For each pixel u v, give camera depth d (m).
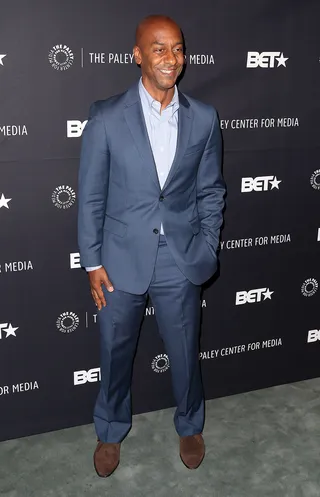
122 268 2.01
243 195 2.45
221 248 2.49
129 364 2.22
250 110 2.34
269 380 2.78
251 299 2.62
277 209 2.52
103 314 2.10
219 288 2.55
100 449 2.28
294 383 2.82
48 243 2.24
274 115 2.38
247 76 2.30
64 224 2.24
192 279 2.04
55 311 2.34
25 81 2.04
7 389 2.38
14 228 2.19
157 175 1.95
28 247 2.22
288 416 2.56
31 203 2.18
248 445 2.37
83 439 2.43
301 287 2.69
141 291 2.01
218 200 2.07
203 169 2.05
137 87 1.95
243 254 2.53
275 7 2.26
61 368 2.43
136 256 2.00
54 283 2.30
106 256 2.03
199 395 2.29
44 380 2.42
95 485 2.16
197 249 2.06
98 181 1.95
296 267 2.65
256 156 2.41
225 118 2.32
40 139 2.12
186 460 2.24
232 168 2.39
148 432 2.46
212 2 2.17
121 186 1.96
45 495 2.10
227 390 2.72
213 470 2.23
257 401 2.67
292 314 2.72
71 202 2.22
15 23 1.98
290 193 2.52
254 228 2.51
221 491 2.13
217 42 2.22
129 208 1.98
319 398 2.70
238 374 2.71
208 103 2.28
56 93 2.09
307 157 2.49
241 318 2.63
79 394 2.49
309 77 2.39
